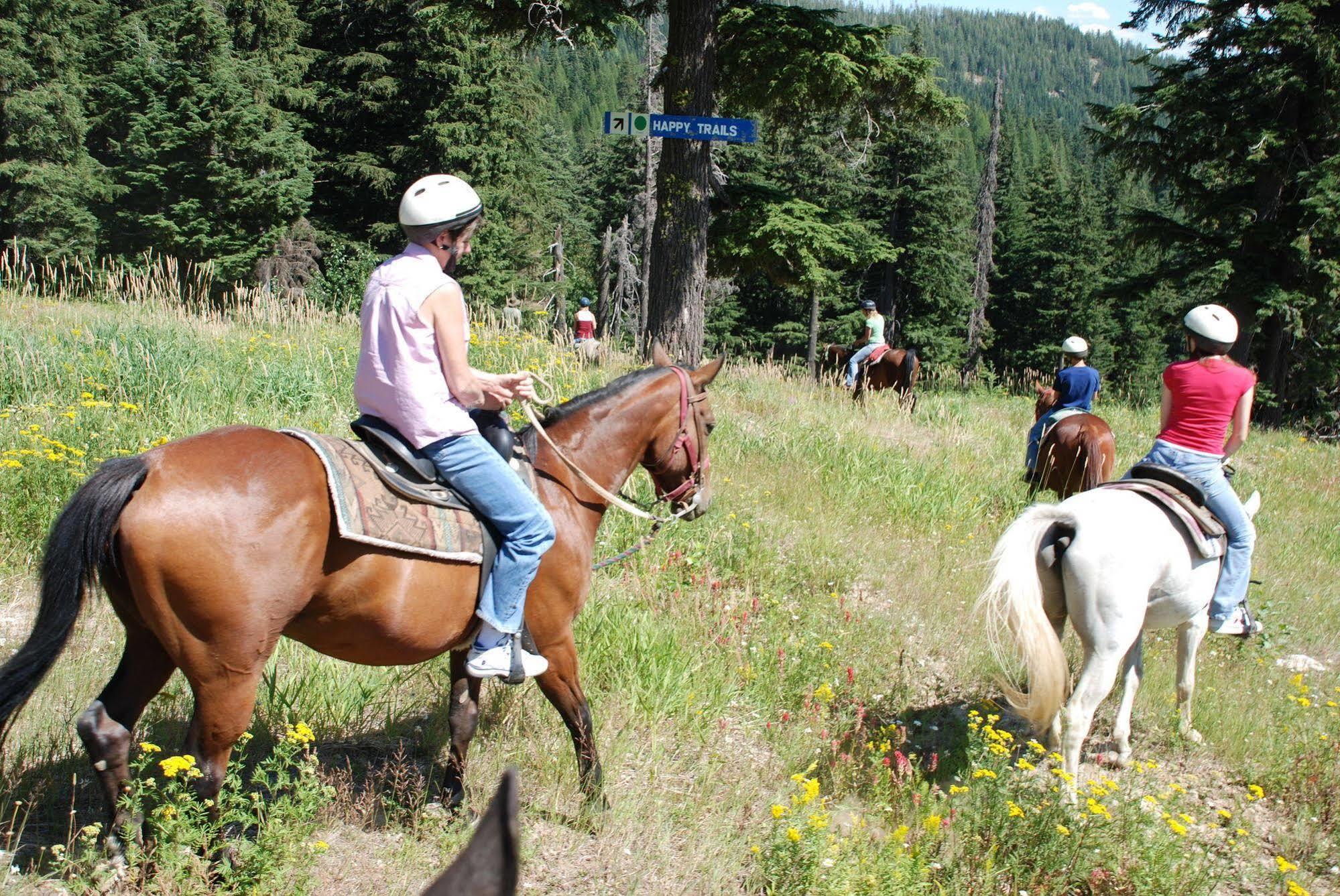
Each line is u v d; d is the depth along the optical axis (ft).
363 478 12.01
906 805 16.72
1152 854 15.40
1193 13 77.92
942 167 155.33
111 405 27.14
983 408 64.59
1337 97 72.28
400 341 12.03
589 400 15.21
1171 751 20.81
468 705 15.17
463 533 12.61
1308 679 25.25
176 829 11.48
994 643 17.85
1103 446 31.17
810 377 60.44
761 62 56.85
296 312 46.34
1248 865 16.84
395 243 102.53
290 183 84.64
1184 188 81.71
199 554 10.64
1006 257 203.21
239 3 98.37
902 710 20.48
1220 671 24.32
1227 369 19.11
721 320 154.81
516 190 114.73
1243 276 77.56
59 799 13.83
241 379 32.71
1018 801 16.10
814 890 13.55
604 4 52.47
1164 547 17.99
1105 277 190.39
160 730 15.47
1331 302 77.51
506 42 104.12
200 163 81.15
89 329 35.14
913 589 27.43
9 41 95.25
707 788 16.65
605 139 214.07
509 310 49.78
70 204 88.12
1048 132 574.97
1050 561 17.71
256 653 11.19
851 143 70.13
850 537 30.83
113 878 11.65
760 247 62.18
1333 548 39.37
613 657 19.76
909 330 163.02
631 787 16.31
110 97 92.43
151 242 82.38
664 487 16.38
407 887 13.20
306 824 12.82
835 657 21.86
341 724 16.96
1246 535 19.39
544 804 15.69
